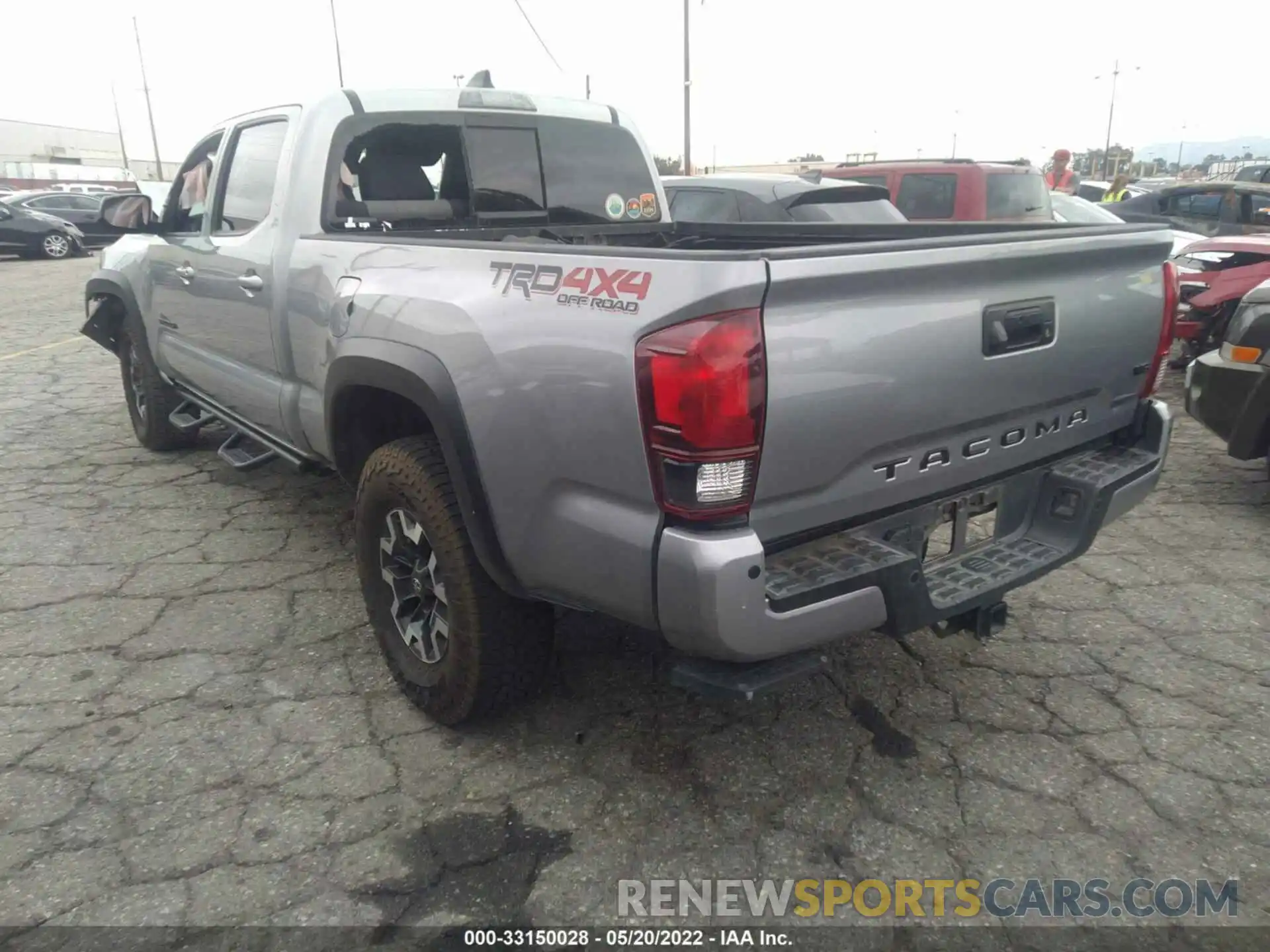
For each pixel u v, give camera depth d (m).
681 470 2.03
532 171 3.97
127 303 5.20
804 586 2.14
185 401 5.33
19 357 8.83
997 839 2.46
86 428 6.26
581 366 2.18
